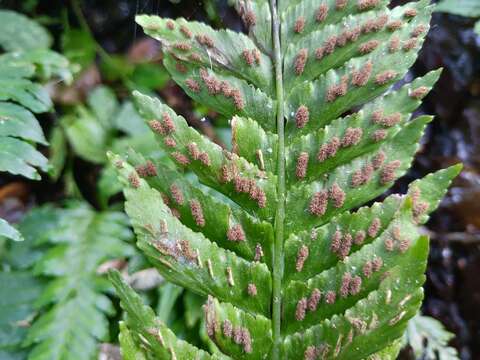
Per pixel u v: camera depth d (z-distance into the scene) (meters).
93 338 0.19
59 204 0.24
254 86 0.14
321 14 0.14
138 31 0.26
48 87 0.24
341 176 0.13
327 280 0.12
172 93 0.25
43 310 0.20
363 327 0.12
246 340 0.12
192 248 0.12
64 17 0.26
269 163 0.13
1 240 0.21
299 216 0.13
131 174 0.12
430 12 0.13
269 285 0.13
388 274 0.12
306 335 0.12
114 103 0.24
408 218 0.12
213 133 0.24
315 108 0.13
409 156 0.13
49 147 0.24
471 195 0.26
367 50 0.13
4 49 0.24
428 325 0.20
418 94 0.13
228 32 0.14
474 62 0.27
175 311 0.20
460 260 0.26
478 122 0.27
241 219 0.13
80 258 0.20
